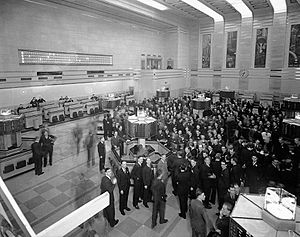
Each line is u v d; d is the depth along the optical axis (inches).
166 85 840.9
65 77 598.5
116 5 608.7
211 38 900.0
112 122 443.8
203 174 257.8
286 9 711.1
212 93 840.3
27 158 324.5
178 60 914.7
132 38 784.9
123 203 249.4
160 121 452.8
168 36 919.7
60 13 571.5
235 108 578.9
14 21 488.4
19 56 502.9
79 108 517.7
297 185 261.1
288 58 732.7
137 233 222.1
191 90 956.0
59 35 575.2
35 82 536.1
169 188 307.6
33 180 287.7
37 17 527.5
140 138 362.9
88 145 392.2
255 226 140.6
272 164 270.5
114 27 716.7
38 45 535.2
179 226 233.5
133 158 346.0
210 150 304.0
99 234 202.2
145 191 259.9
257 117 494.3
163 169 285.7
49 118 464.1
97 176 300.4
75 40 612.7
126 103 706.8
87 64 650.2
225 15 833.5
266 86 785.6
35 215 220.7
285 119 411.2
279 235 133.6
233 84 861.2
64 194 256.7
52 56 565.3
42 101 527.8
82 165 326.0
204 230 192.5
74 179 286.5
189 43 957.8
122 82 766.5
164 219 237.9
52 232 99.1
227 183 246.5
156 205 228.2
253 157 277.4
